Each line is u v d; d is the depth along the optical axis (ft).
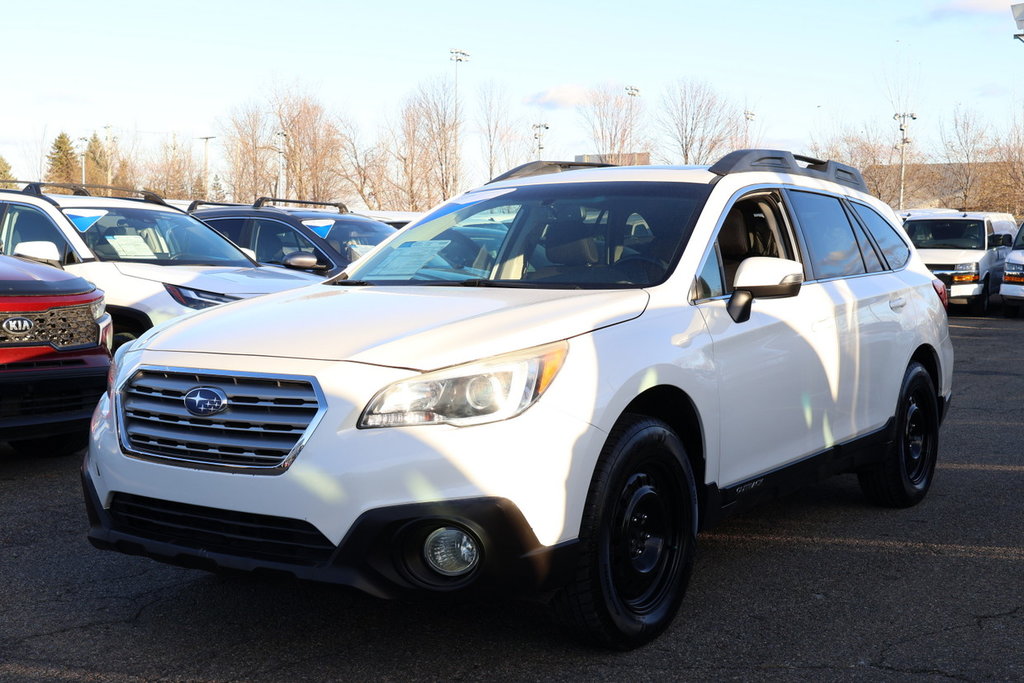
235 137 140.26
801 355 14.01
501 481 9.89
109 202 27.99
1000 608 12.73
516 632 11.80
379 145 122.93
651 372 11.24
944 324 18.83
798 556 14.89
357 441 9.91
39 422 18.26
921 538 15.81
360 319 11.43
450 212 15.48
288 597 12.98
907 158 167.22
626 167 15.58
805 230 15.39
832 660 11.06
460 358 10.23
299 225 34.32
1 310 18.07
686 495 11.93
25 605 12.67
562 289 12.57
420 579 10.07
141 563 14.35
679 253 12.91
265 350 10.77
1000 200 153.69
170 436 10.74
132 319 24.39
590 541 10.55
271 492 10.04
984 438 23.79
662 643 11.54
